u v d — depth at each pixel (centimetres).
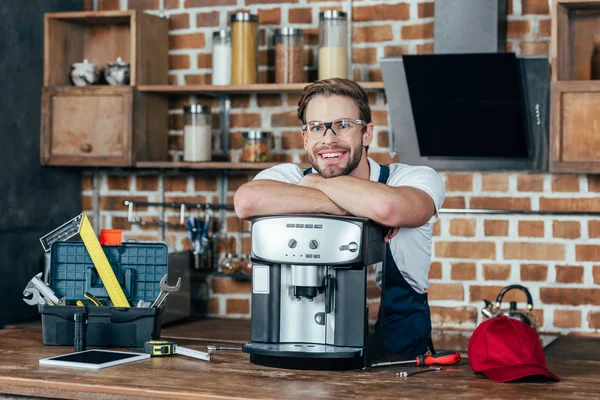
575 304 397
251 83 410
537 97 367
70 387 212
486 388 208
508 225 404
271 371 227
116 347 264
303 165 431
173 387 207
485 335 224
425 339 273
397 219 239
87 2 459
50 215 439
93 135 420
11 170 412
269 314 238
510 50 400
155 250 276
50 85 429
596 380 219
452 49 371
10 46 411
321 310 236
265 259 233
